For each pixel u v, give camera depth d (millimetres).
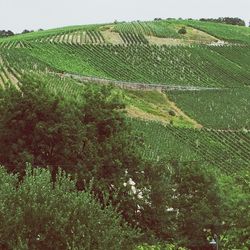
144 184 38375
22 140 36625
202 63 169125
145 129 98125
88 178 36219
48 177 25625
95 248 24875
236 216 40875
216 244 43781
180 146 96438
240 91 150625
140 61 162125
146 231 36906
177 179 44969
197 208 43656
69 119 36875
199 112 128875
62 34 185500
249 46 191875
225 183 47375
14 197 24266
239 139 113812
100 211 25688
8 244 23250
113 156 37875
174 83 152000
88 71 142875
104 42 176750
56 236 24188
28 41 167750
